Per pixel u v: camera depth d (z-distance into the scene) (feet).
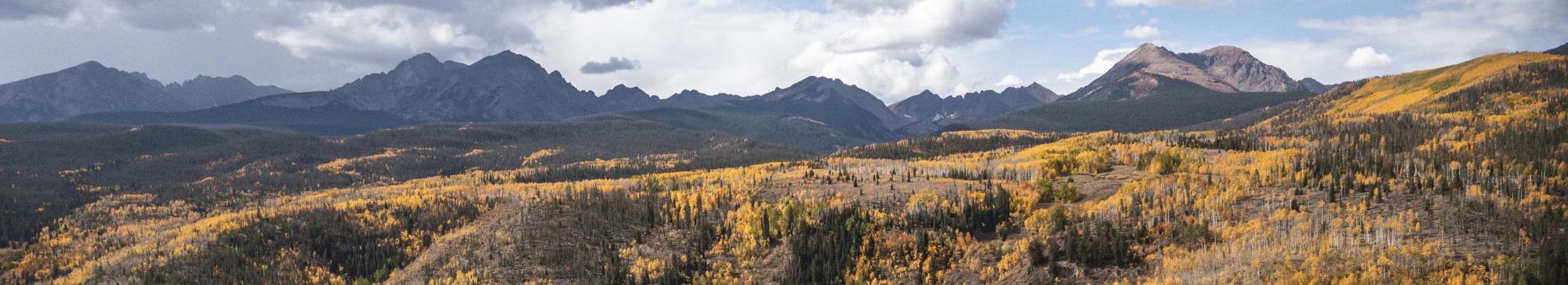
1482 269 589.32
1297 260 636.48
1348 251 636.89
